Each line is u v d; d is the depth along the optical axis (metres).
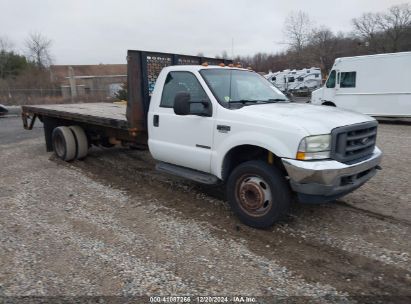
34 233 4.67
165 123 5.69
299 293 3.44
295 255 4.12
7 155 9.47
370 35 60.25
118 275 3.71
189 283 3.58
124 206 5.61
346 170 4.20
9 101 32.03
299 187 4.24
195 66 5.52
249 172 4.68
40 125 16.88
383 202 5.75
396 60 15.55
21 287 3.51
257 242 4.42
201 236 4.57
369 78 16.41
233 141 4.74
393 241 4.45
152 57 6.35
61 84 43.72
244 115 4.68
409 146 10.50
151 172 7.56
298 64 62.12
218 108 4.96
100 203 5.75
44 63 63.03
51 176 7.35
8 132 14.23
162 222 5.00
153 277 3.68
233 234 4.63
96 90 40.19
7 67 54.72
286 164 4.22
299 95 37.53
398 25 57.72
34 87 39.44
